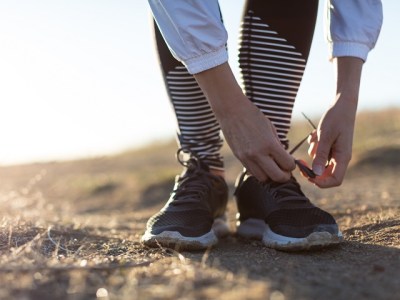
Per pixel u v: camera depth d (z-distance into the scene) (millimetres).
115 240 2018
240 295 1219
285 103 1882
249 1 1867
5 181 6562
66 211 3873
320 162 1724
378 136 6906
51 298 1260
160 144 10227
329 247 1737
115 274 1433
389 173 4695
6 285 1314
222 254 1744
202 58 1583
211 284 1322
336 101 1749
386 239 1854
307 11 1838
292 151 1855
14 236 1951
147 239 1811
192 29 1565
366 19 1766
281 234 1758
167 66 1950
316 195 3572
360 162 5172
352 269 1494
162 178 5414
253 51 1860
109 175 6332
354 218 2326
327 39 1836
